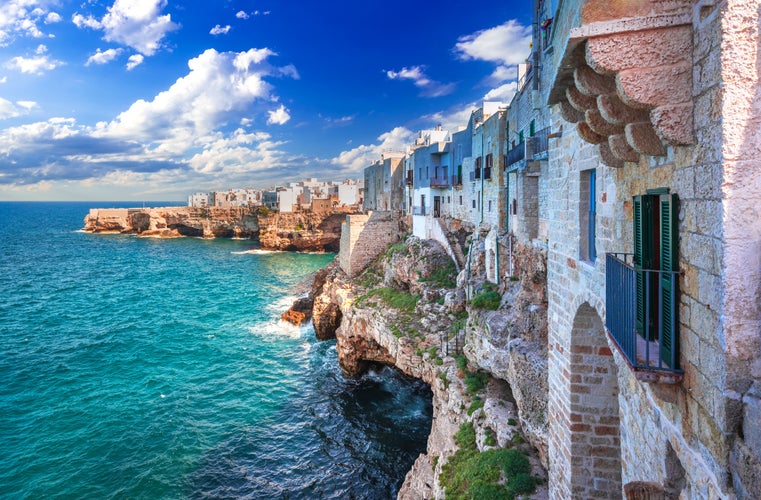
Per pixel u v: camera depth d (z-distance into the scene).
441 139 65.12
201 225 143.62
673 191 5.25
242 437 27.39
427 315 32.34
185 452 25.55
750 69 4.00
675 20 4.61
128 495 22.02
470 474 16.05
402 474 24.59
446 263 38.16
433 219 44.09
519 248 22.84
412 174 55.16
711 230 4.33
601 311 8.36
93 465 24.12
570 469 10.68
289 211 119.12
